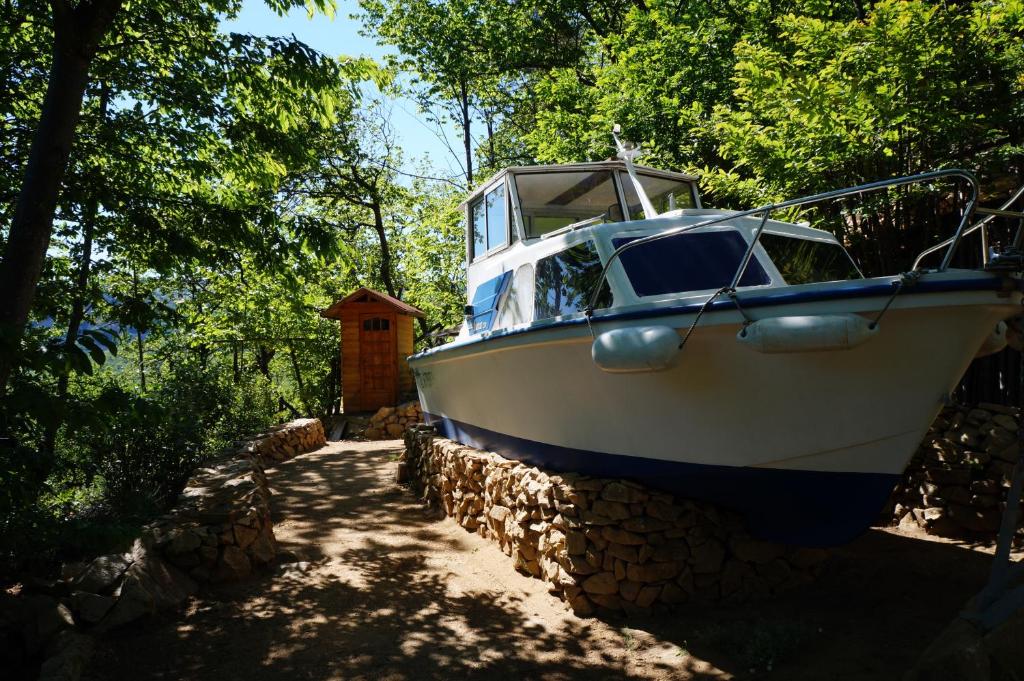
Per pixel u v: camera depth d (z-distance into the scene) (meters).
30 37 6.66
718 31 10.06
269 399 13.64
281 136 6.97
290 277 7.09
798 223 6.64
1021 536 5.11
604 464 5.02
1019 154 5.71
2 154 6.18
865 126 5.75
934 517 5.54
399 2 18.64
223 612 4.48
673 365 4.00
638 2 15.64
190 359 11.20
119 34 6.51
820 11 7.48
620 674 3.67
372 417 14.55
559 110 12.96
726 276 4.77
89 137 6.40
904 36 5.44
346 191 22.30
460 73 18.16
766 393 3.95
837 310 3.56
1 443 3.52
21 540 4.32
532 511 5.11
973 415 5.69
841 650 3.66
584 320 4.52
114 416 3.82
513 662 3.84
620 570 4.43
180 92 6.55
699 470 4.41
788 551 4.71
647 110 10.09
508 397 5.88
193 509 5.43
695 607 4.43
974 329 3.48
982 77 5.96
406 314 16.09
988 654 2.83
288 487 8.97
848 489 4.05
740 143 6.82
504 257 6.50
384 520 7.19
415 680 3.64
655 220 5.18
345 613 4.53
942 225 6.73
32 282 4.75
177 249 6.33
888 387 3.68
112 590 4.29
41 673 3.38
